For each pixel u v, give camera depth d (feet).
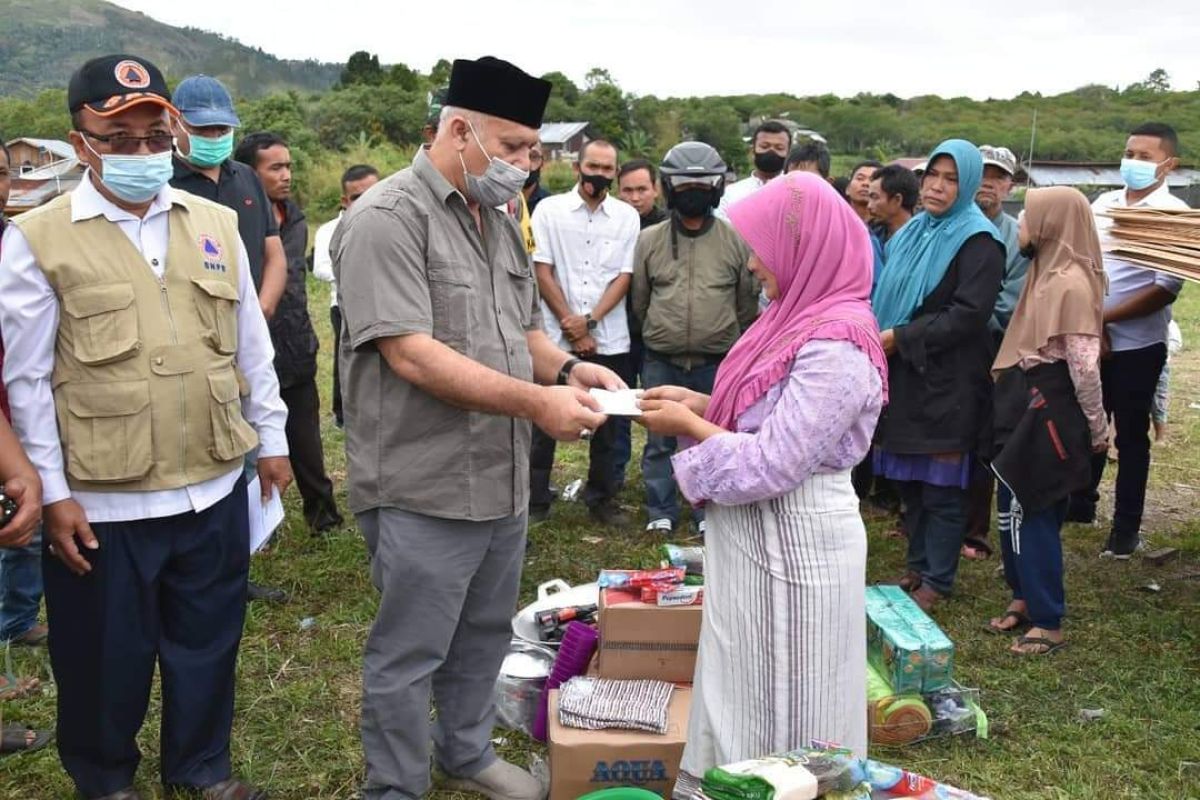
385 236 7.49
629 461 20.36
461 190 7.87
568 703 9.27
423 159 7.88
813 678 7.54
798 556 7.46
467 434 7.95
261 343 9.05
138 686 8.39
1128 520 15.75
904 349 13.09
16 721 10.48
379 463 8.01
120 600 8.05
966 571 15.28
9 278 7.43
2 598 11.73
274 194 14.84
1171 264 12.73
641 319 16.63
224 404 8.33
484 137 7.58
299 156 82.12
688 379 16.17
